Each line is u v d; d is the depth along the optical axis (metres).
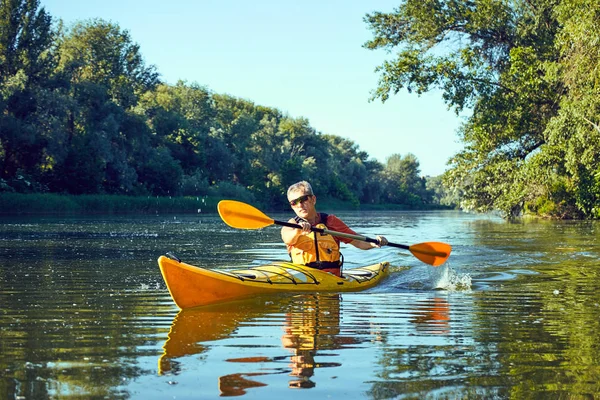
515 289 5.95
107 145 41.62
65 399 2.56
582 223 22.97
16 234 14.49
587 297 5.42
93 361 3.16
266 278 5.56
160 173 46.78
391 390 2.70
